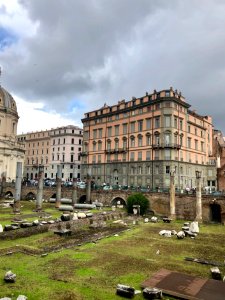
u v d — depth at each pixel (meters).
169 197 55.84
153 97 77.06
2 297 15.95
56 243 29.31
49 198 75.56
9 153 101.75
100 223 41.06
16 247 26.59
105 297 16.47
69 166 119.06
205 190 60.25
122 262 23.52
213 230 41.41
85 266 22.19
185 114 79.38
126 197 61.97
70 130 121.31
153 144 75.31
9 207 58.53
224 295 16.47
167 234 35.00
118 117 86.19
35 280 18.84
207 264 23.75
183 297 16.34
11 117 106.38
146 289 16.80
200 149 86.31
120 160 83.25
